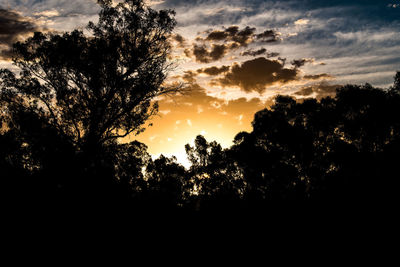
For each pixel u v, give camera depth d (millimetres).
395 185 26438
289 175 30734
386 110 27938
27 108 19812
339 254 17859
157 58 22062
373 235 19797
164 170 27750
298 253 18266
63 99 20156
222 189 30859
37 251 13383
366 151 29438
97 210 17172
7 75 19000
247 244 19438
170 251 17250
